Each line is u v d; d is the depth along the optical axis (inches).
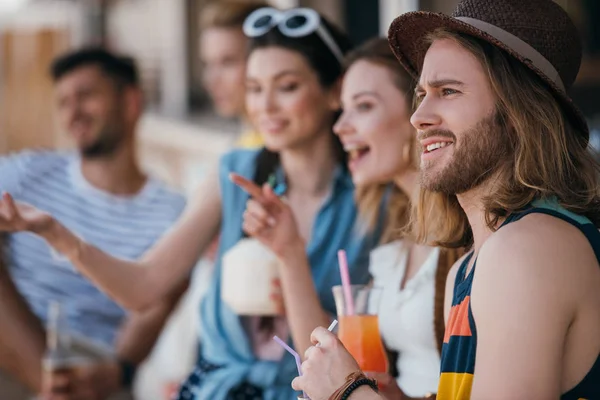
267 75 146.6
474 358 85.5
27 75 307.1
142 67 380.8
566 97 89.1
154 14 375.2
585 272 82.8
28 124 306.7
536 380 80.4
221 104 221.0
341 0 263.6
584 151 92.0
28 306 191.3
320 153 148.4
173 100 366.3
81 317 195.8
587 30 256.7
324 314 132.2
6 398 206.5
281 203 131.3
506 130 89.3
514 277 82.0
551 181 88.2
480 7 91.7
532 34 90.2
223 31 215.0
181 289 191.8
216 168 156.6
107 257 146.6
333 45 147.8
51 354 180.1
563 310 81.5
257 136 202.7
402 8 244.1
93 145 202.4
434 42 92.2
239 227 150.9
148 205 204.2
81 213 201.6
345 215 144.1
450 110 89.7
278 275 140.4
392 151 129.9
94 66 204.1
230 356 146.2
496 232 85.8
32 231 138.9
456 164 89.6
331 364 91.3
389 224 136.5
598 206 89.1
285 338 144.6
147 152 364.5
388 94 129.6
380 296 113.8
